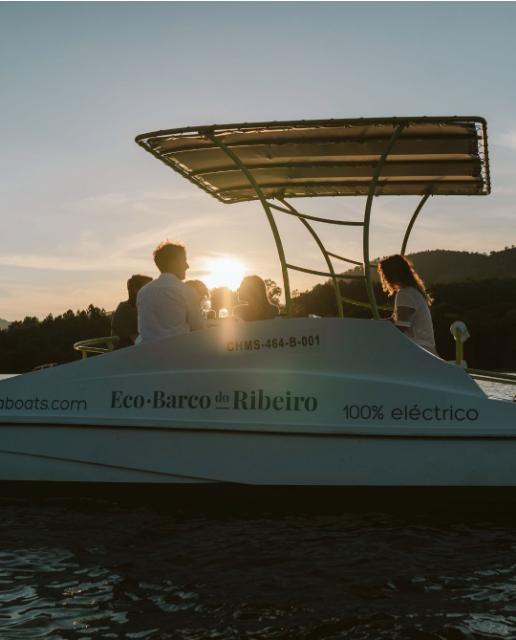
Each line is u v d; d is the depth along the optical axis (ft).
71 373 17.48
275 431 16.65
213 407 16.94
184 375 17.10
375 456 16.51
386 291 19.93
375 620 10.90
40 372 17.60
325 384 16.71
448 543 14.42
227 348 17.07
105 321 181.98
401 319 18.63
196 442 16.94
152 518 16.10
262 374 16.87
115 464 17.12
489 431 16.29
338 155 19.90
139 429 17.10
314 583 12.32
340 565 13.17
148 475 17.07
